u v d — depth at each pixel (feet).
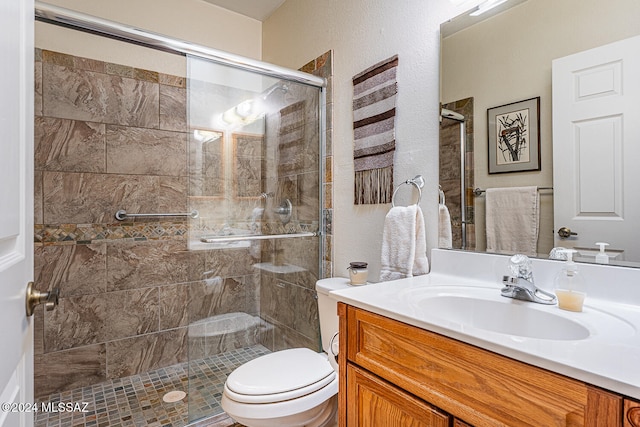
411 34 4.88
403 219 4.58
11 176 1.90
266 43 8.48
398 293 3.48
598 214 3.20
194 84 6.24
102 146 6.53
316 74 6.72
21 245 2.11
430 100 4.62
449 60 4.41
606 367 1.85
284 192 7.24
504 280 3.37
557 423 1.93
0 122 1.71
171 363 7.28
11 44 1.89
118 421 5.43
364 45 5.66
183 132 7.35
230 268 7.20
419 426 2.62
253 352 7.42
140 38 5.08
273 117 7.00
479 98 4.11
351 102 5.94
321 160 6.54
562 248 3.43
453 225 4.37
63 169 6.19
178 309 7.36
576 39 3.35
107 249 6.61
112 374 6.68
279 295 7.35
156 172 7.07
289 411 3.91
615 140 3.10
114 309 6.70
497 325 3.19
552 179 3.52
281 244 7.32
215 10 7.96
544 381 1.99
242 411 3.88
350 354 3.32
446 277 4.26
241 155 6.98
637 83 2.98
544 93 3.58
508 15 3.86
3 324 1.74
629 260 3.02
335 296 3.51
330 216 6.35
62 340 6.23
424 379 2.63
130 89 6.79
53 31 6.08
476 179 4.15
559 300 2.95
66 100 6.20
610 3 3.14
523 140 3.74
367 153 5.56
